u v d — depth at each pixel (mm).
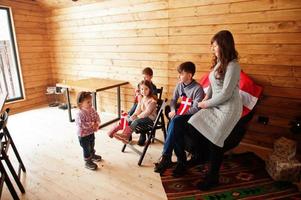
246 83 2279
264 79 2514
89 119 2248
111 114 4027
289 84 2383
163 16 3059
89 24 3883
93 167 2262
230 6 2541
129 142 2633
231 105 1722
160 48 3203
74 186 2014
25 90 4375
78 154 2605
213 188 1944
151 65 3365
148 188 1975
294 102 2389
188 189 1942
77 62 4297
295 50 2281
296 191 1890
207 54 2824
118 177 2141
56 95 4797
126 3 3357
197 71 2953
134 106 2875
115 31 3611
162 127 2447
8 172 2234
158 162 2299
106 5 3580
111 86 3344
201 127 1778
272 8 2312
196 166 2293
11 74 4312
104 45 3816
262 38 2430
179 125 2025
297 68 2307
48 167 2332
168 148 2086
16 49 4141
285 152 2051
